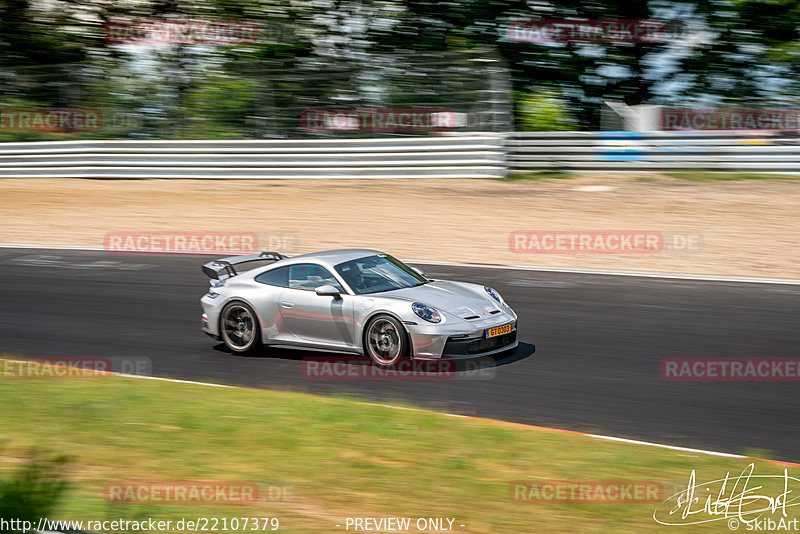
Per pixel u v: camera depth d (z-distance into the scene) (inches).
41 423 703.7
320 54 2792.8
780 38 2571.4
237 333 989.2
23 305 1259.8
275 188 2150.6
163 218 1887.3
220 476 571.8
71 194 2191.2
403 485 552.4
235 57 2699.3
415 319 865.5
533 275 1355.8
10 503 503.2
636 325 1053.2
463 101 2213.3
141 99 2536.9
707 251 1461.6
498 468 585.9
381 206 1907.0
